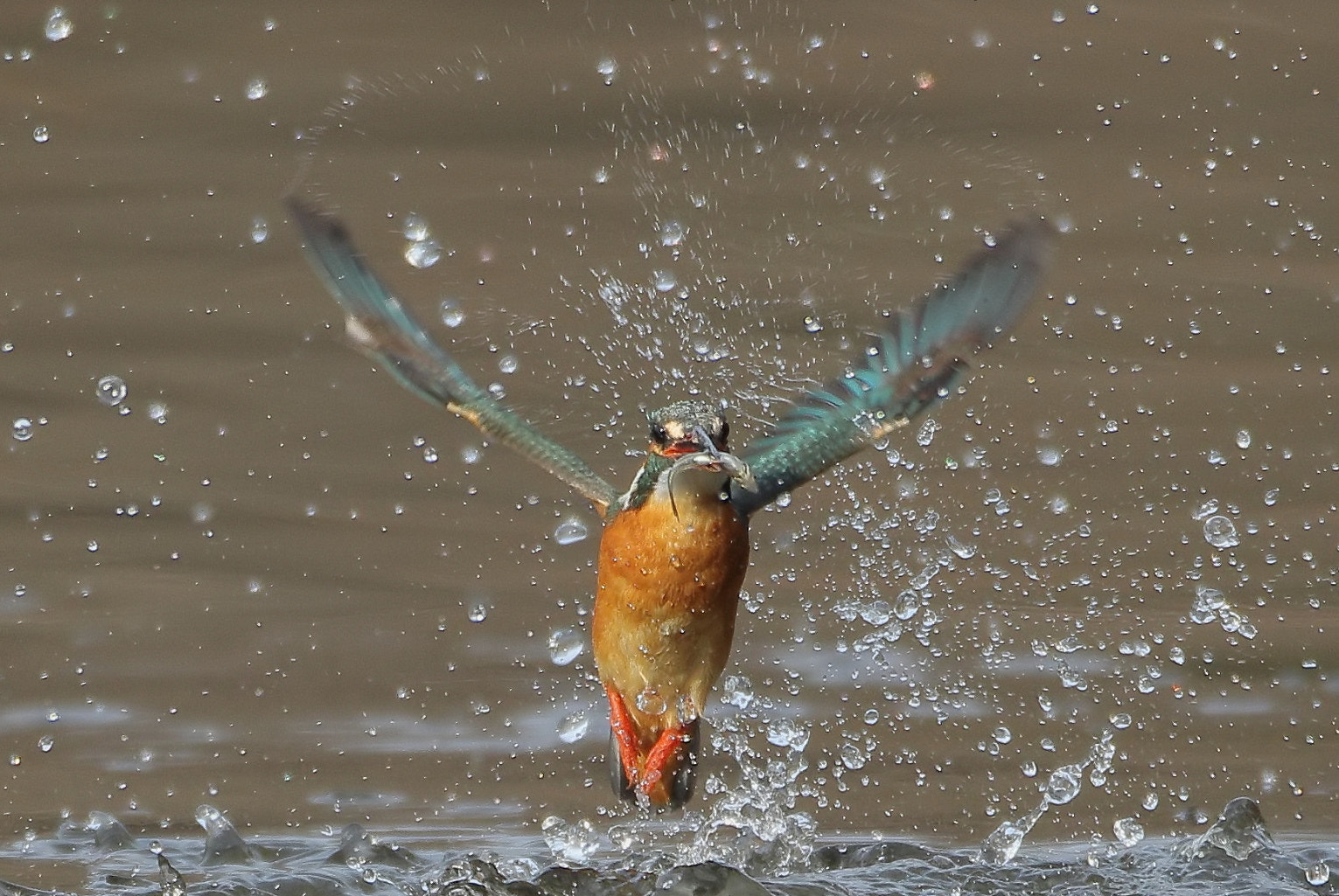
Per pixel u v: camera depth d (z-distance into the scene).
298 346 15.63
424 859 8.48
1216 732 10.30
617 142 17.53
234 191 17.48
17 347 15.36
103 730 10.17
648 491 7.60
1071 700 10.76
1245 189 17.34
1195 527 13.16
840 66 18.27
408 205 16.69
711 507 7.55
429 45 18.91
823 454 8.36
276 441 14.43
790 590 12.37
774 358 14.22
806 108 17.88
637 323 14.59
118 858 8.46
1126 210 16.92
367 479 14.02
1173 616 11.91
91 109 18.45
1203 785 9.56
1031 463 13.99
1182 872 8.22
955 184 16.98
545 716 10.58
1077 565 12.60
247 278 16.45
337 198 16.92
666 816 9.27
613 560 7.63
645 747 7.80
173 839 8.79
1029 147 17.58
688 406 7.72
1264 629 11.66
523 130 17.98
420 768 9.80
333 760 9.87
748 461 8.34
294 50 18.83
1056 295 16.16
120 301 16.06
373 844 8.56
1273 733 10.27
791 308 14.89
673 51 18.69
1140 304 15.98
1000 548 12.84
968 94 18.16
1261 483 13.67
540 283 15.46
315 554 12.86
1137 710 10.59
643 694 7.72
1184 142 17.84
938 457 14.07
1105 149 17.41
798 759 9.93
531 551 13.05
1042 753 10.02
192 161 17.70
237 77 18.62
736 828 8.99
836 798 9.41
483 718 10.51
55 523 13.05
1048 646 11.51
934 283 15.29
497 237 16.28
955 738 10.23
